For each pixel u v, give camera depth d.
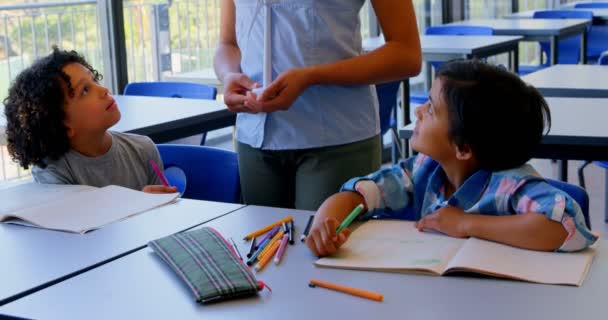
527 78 3.31
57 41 4.11
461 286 1.20
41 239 1.50
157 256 1.38
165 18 4.54
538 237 1.32
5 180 4.05
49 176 1.91
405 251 1.35
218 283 1.20
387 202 1.60
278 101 1.75
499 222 1.36
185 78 4.20
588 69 3.54
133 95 3.35
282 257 1.36
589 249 1.33
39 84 1.85
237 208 1.67
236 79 1.87
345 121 1.87
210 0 4.84
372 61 1.78
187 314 1.14
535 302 1.14
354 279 1.25
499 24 5.65
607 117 2.37
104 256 1.39
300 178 1.91
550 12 6.34
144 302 1.19
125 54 3.82
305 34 1.83
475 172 1.50
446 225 1.42
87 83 1.89
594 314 1.09
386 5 1.80
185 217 1.60
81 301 1.20
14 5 4.03
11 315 1.16
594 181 4.40
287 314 1.13
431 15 6.20
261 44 1.89
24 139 1.90
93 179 1.96
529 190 1.39
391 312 1.12
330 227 1.36
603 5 7.06
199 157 2.19
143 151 2.09
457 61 1.50
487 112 1.41
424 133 1.50
